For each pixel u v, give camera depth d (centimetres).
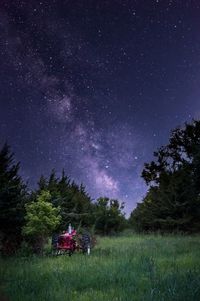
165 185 4134
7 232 2117
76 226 2850
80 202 3322
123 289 1048
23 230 2041
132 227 4834
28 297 977
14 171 2197
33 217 2019
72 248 2002
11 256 1991
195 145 3778
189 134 4294
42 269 1426
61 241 2003
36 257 1889
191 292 959
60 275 1251
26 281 1177
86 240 2041
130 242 2683
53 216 2080
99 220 3900
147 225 4134
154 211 3931
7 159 2192
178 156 4356
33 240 2091
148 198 4241
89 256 1828
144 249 2020
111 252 1909
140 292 1007
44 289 1066
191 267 1360
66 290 1055
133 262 1473
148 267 1320
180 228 3778
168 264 1451
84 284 1130
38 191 2667
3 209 2067
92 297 977
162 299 904
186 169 3878
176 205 3747
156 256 1711
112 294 997
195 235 3512
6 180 2139
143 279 1168
